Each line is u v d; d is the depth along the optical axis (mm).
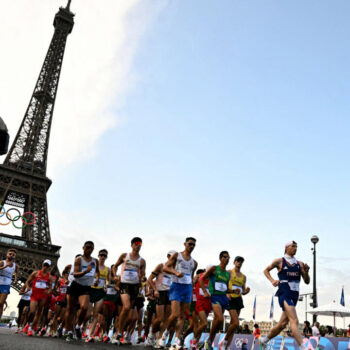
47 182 85250
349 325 23172
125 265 12031
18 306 19297
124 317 11836
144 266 12305
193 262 11023
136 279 11992
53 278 15844
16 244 69688
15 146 90625
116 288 12266
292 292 9273
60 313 15898
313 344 18078
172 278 10773
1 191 77375
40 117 97875
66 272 16781
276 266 9664
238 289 12141
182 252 10891
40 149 93562
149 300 16922
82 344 10094
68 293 11656
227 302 11031
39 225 77188
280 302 9328
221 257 11117
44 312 16797
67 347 7812
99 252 14602
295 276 9414
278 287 9469
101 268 14359
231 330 11258
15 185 80125
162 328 13445
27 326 15023
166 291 12719
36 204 79625
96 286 12766
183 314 10781
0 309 13602
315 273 30469
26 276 66625
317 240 31641
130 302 11914
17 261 67438
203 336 23562
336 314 27078
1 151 4859
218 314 10617
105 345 10820
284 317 9539
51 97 103438
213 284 10977
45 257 70625
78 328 12117
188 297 10719
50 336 15461
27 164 87625
